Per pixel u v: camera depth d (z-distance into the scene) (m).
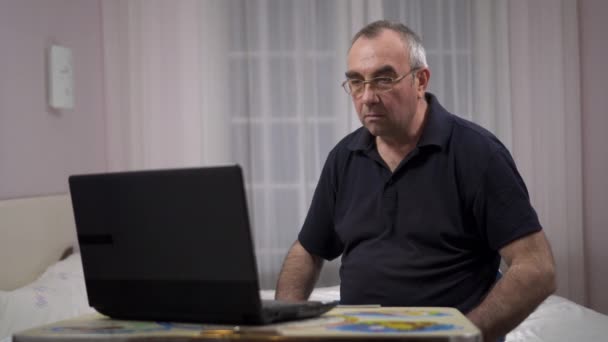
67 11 3.38
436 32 3.76
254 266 1.03
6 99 2.86
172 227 1.09
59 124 3.28
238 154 3.79
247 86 3.78
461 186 1.74
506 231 1.67
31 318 2.28
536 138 3.79
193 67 3.75
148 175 1.10
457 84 3.77
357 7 3.73
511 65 3.78
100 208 1.16
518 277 1.60
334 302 1.23
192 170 1.06
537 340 2.56
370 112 1.76
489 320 1.54
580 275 3.79
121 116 3.72
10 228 2.73
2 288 2.66
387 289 1.77
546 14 3.76
